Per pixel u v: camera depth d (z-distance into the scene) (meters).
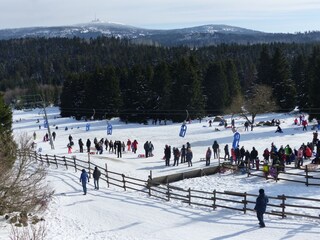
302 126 57.72
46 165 37.88
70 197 25.97
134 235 18.39
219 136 53.91
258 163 30.64
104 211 22.45
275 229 17.81
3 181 19.92
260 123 62.59
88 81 99.19
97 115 96.12
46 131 76.00
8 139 24.09
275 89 81.69
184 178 30.92
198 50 185.50
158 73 85.81
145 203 23.86
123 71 102.81
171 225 19.47
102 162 38.19
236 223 19.03
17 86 196.00
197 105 81.56
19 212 20.77
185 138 54.78
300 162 30.80
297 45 187.38
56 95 158.75
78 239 17.95
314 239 16.39
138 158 40.72
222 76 87.44
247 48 181.00
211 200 23.89
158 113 84.69
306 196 23.64
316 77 67.31
